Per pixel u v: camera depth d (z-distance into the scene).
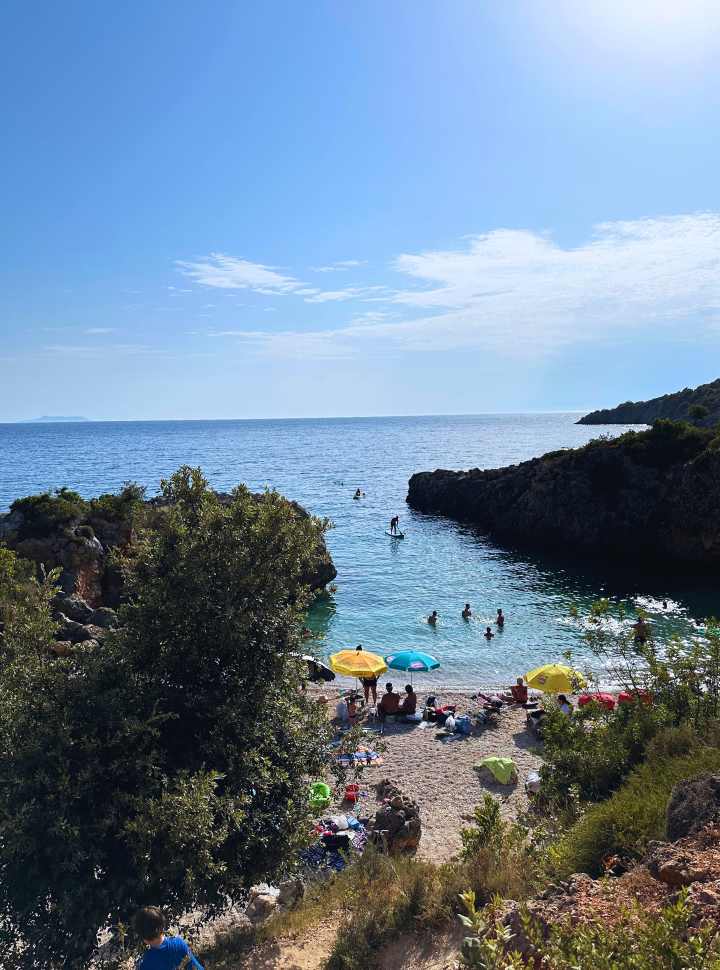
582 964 3.22
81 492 87.81
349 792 14.60
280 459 152.12
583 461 53.97
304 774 8.93
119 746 7.52
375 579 41.19
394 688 23.59
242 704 8.47
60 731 7.12
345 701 20.16
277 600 9.38
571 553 51.88
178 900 7.02
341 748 9.70
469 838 8.58
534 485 56.41
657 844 5.74
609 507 51.53
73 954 6.62
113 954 7.82
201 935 9.17
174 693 8.35
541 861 6.92
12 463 144.75
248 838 7.84
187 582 8.86
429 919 6.65
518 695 20.83
